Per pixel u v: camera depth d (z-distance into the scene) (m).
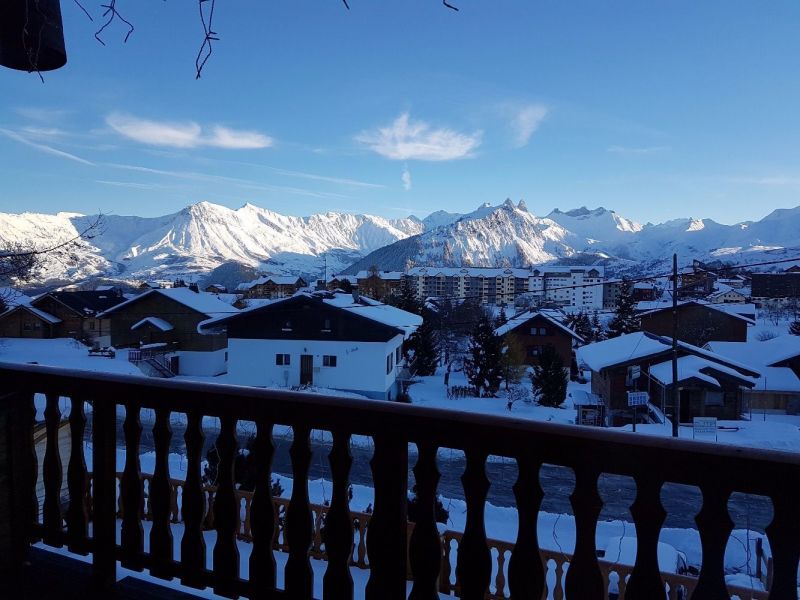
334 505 2.03
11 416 2.65
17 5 2.33
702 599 1.52
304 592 2.09
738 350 30.77
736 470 1.47
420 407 1.87
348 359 27.00
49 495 2.63
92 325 37.06
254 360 27.88
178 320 34.72
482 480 1.79
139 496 2.45
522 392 29.17
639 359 24.33
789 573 1.42
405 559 1.94
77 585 2.52
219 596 2.38
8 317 36.28
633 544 8.33
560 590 6.16
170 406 2.33
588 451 1.64
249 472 7.95
